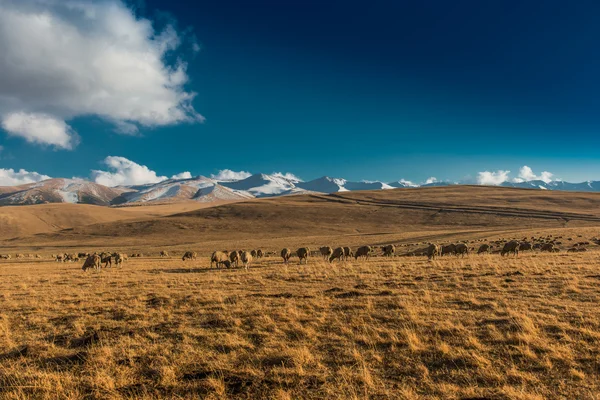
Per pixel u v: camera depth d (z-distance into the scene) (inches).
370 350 345.7
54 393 288.2
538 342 342.3
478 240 2253.9
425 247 2032.5
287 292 617.0
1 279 942.4
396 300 522.0
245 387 286.4
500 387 269.0
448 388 269.7
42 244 4441.4
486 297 518.9
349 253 1368.1
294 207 6018.7
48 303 596.1
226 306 531.5
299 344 369.7
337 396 266.5
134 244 4035.4
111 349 371.9
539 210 4909.0
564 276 633.0
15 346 395.2
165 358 344.8
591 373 283.3
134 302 587.8
